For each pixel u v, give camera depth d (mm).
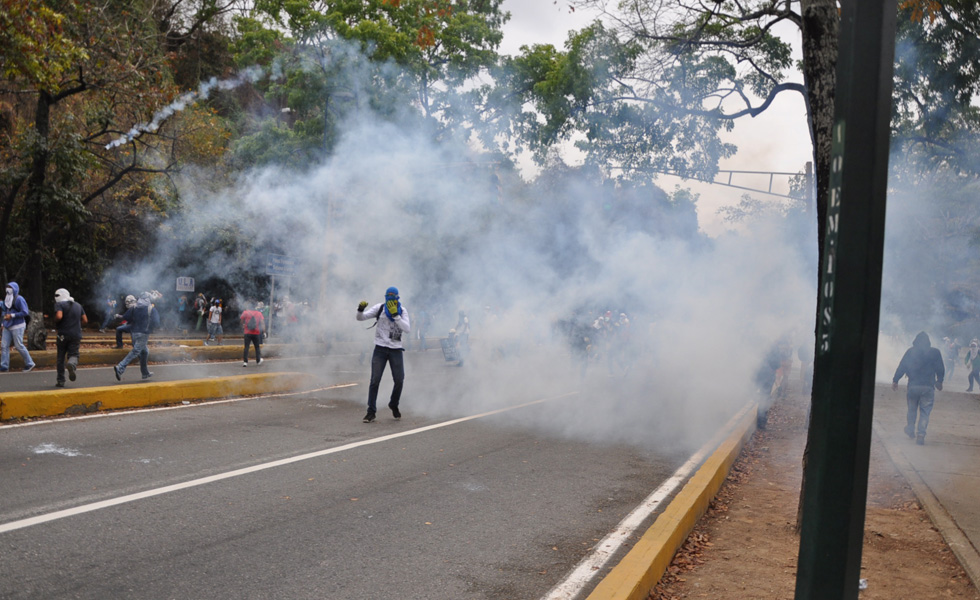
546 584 4906
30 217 21938
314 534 5578
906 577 5324
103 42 21500
